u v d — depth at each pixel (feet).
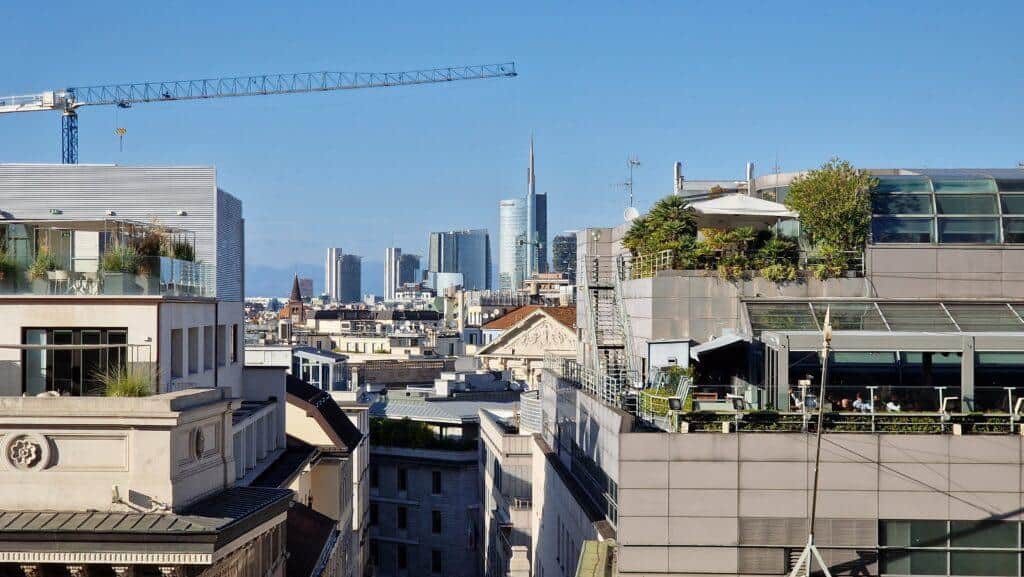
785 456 112.78
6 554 88.53
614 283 177.27
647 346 146.00
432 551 339.98
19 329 123.54
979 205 147.13
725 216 154.81
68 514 91.91
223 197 170.71
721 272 143.84
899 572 112.37
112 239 129.80
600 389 147.23
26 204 163.02
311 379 358.64
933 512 111.96
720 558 112.68
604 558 122.21
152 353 124.47
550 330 473.26
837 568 112.37
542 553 201.57
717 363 139.95
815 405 116.06
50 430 93.04
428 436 342.85
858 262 145.07
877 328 135.13
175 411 92.48
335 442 207.51
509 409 355.97
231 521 92.99
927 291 143.74
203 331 151.53
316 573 140.67
